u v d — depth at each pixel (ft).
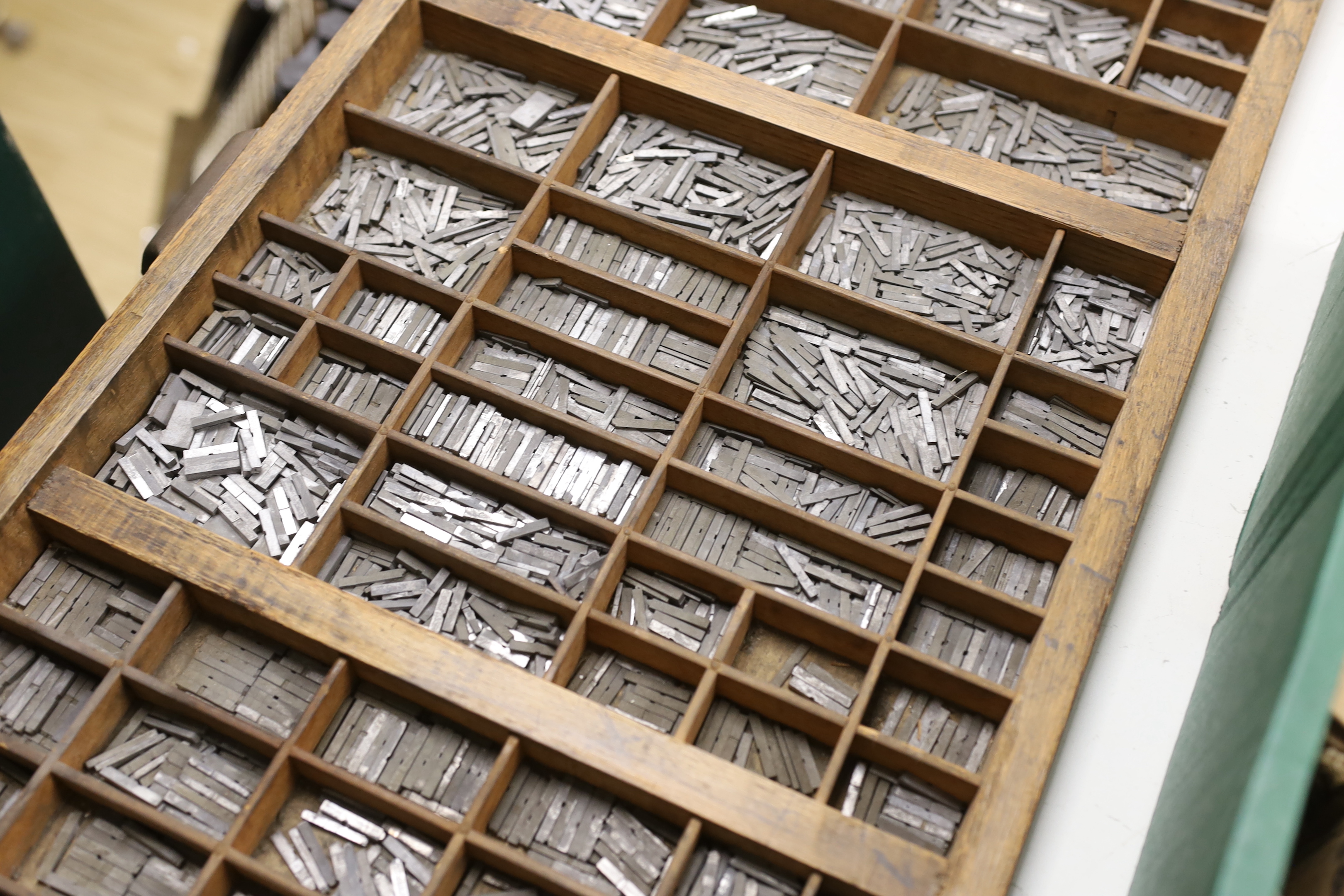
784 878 6.50
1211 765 5.71
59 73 16.61
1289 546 5.92
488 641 7.09
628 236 8.41
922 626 7.21
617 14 9.33
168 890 6.46
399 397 7.85
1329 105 8.89
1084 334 8.04
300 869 6.50
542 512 7.40
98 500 7.08
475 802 6.38
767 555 7.45
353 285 8.13
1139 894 6.25
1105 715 7.01
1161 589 7.35
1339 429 5.90
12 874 6.45
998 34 9.30
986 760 6.61
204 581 6.86
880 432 7.80
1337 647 4.87
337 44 8.56
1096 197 8.13
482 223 8.49
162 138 16.43
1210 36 9.27
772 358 8.05
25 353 10.91
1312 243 8.38
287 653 7.08
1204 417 7.84
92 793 6.41
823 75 9.10
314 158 8.48
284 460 7.60
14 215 10.05
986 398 7.54
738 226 8.49
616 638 7.00
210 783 6.71
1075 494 7.61
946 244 8.46
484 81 9.12
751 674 7.16
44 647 6.97
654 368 7.98
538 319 8.16
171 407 7.74
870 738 6.56
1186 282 7.79
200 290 7.84
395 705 6.95
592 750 6.45
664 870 6.55
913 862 6.22
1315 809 5.83
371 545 7.40
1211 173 8.18
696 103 8.55
